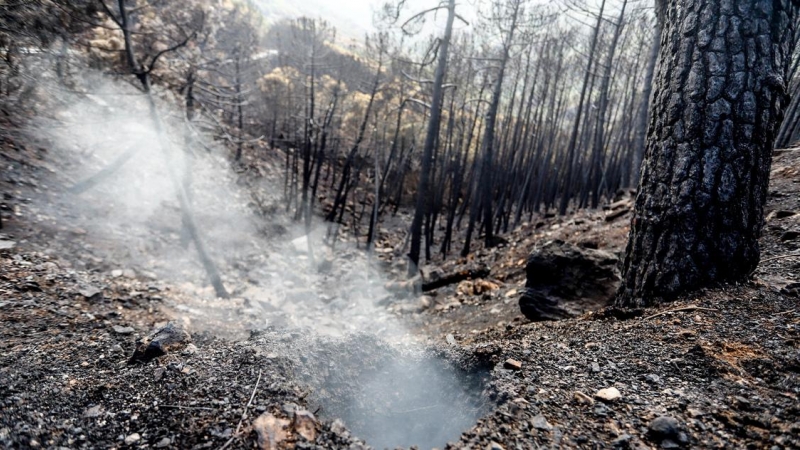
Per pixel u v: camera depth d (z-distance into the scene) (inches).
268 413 80.8
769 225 198.4
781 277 129.2
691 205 115.6
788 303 108.9
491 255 461.4
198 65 332.5
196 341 132.2
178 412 83.6
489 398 91.2
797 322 99.3
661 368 90.4
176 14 337.4
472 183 875.4
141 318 219.0
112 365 120.7
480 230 682.8
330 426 79.7
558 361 99.3
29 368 118.4
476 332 221.5
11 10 236.2
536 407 80.6
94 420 84.1
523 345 112.0
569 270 192.5
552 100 810.8
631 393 83.4
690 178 115.9
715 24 115.2
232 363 101.8
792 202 233.1
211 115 361.4
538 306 189.0
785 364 84.7
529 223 652.1
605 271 187.9
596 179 616.4
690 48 119.0
